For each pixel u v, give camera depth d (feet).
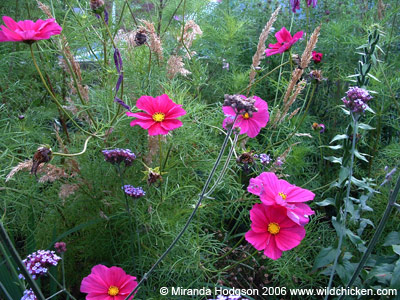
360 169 3.01
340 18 3.82
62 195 1.97
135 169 2.24
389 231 2.53
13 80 2.84
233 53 3.48
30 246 2.04
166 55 2.79
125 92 2.38
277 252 1.56
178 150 2.32
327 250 2.18
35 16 3.02
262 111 2.05
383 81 3.02
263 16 4.05
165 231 1.97
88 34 2.30
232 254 2.52
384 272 1.99
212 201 2.34
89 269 2.22
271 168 2.36
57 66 2.85
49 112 2.63
